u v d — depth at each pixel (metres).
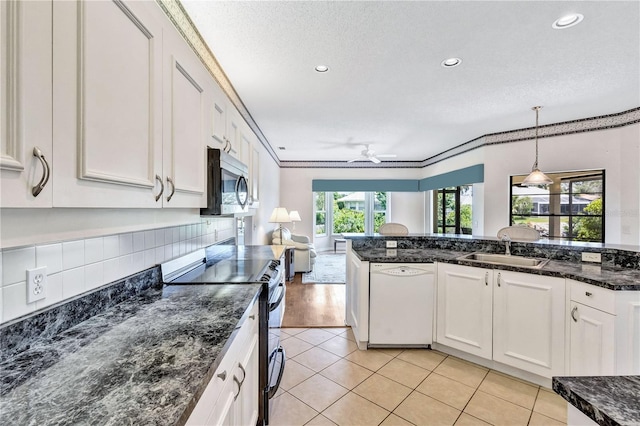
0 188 0.53
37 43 0.59
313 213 7.60
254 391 1.58
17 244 0.60
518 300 2.18
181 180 1.29
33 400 0.67
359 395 2.03
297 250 5.64
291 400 1.97
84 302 1.16
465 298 2.45
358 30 1.87
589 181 3.75
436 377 2.24
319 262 6.77
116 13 0.84
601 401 0.64
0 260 0.85
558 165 3.97
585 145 3.77
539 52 2.16
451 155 5.81
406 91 2.89
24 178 0.57
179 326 1.11
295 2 1.61
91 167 0.74
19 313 0.91
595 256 2.30
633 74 2.52
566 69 2.43
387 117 3.76
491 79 2.62
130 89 0.91
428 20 1.78
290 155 6.69
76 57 0.69
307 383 2.17
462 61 2.29
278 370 2.04
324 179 7.53
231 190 1.87
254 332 1.58
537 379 2.15
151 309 1.29
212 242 2.71
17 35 0.55
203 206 1.57
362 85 2.74
